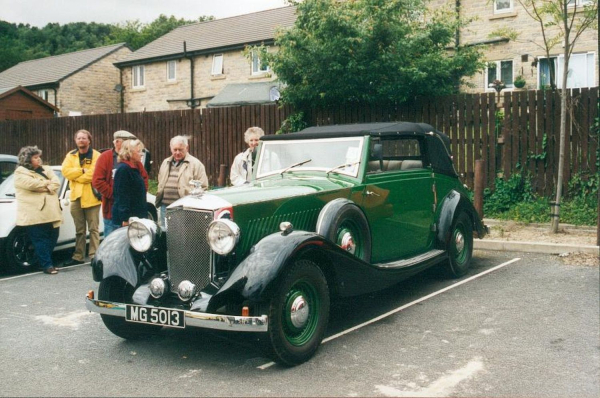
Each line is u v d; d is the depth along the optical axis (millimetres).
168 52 28656
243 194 4953
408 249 6523
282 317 4387
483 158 10750
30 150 7797
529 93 10305
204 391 4051
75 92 32344
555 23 9672
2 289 7227
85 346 5074
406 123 6727
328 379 4230
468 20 11914
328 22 10609
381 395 3934
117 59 34000
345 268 5004
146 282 4883
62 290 7117
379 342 5023
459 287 6797
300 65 11180
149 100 29797
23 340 5254
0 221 8008
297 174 6145
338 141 6145
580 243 8367
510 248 8609
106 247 4973
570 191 10094
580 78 17547
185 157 7191
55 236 8266
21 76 35625
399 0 10758
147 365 4586
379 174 6105
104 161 7438
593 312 5707
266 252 4336
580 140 9914
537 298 6230
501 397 3883
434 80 10953
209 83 27172
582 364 4445
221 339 5195
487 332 5223
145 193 7078
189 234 4637
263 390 4047
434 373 4309
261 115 13203
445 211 7035
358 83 11016
